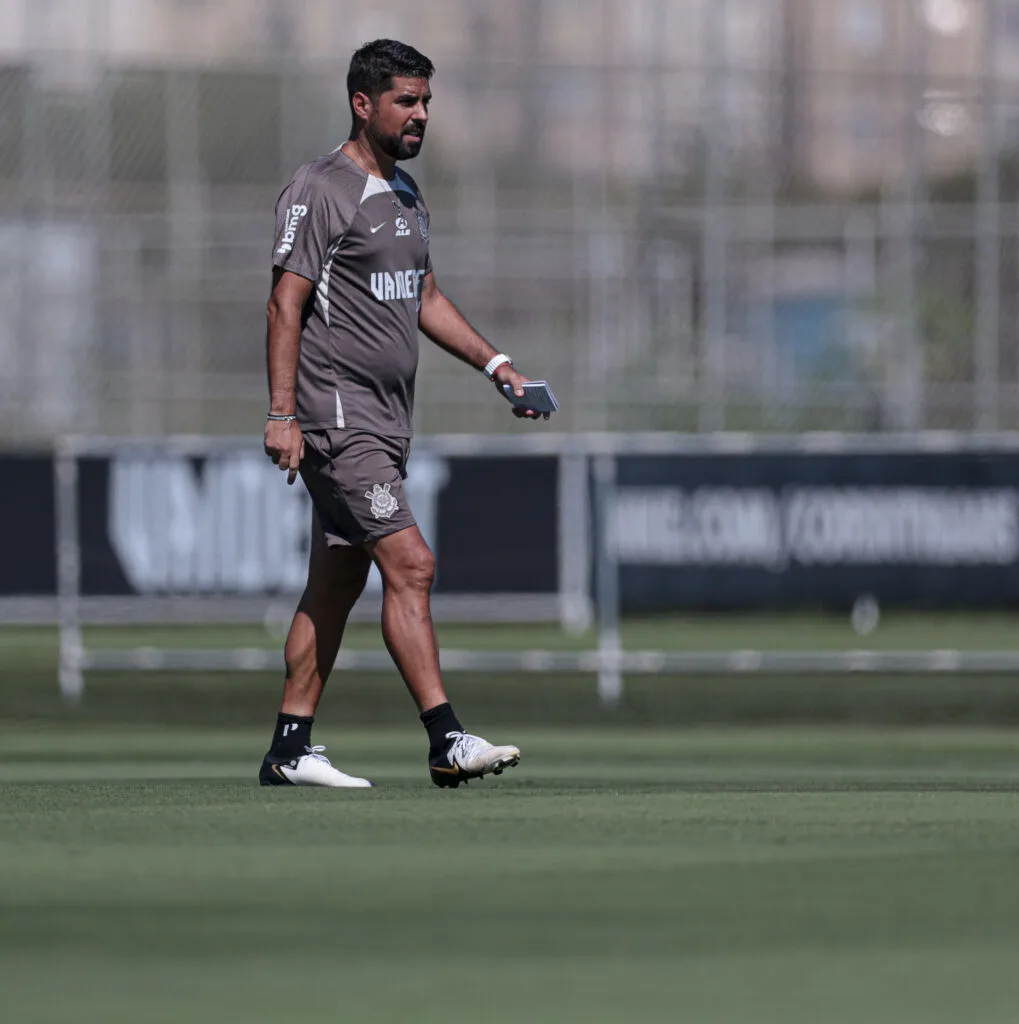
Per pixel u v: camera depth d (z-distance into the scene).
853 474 36.97
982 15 69.44
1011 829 12.80
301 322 17.36
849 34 70.88
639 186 70.00
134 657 37.84
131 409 65.19
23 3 70.56
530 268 67.06
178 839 12.28
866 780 21.70
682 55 71.44
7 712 38.91
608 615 37.50
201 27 70.31
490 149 70.00
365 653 37.66
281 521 36.88
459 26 71.44
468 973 7.94
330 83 67.75
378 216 17.34
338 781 17.53
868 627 45.38
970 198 68.88
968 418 65.62
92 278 65.25
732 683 42.19
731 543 37.22
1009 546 36.78
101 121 66.69
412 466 37.09
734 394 65.31
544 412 18.33
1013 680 42.34
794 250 66.69
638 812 13.98
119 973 7.93
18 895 9.92
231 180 67.19
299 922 9.15
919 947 8.56
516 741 34.00
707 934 8.87
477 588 37.19
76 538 37.09
